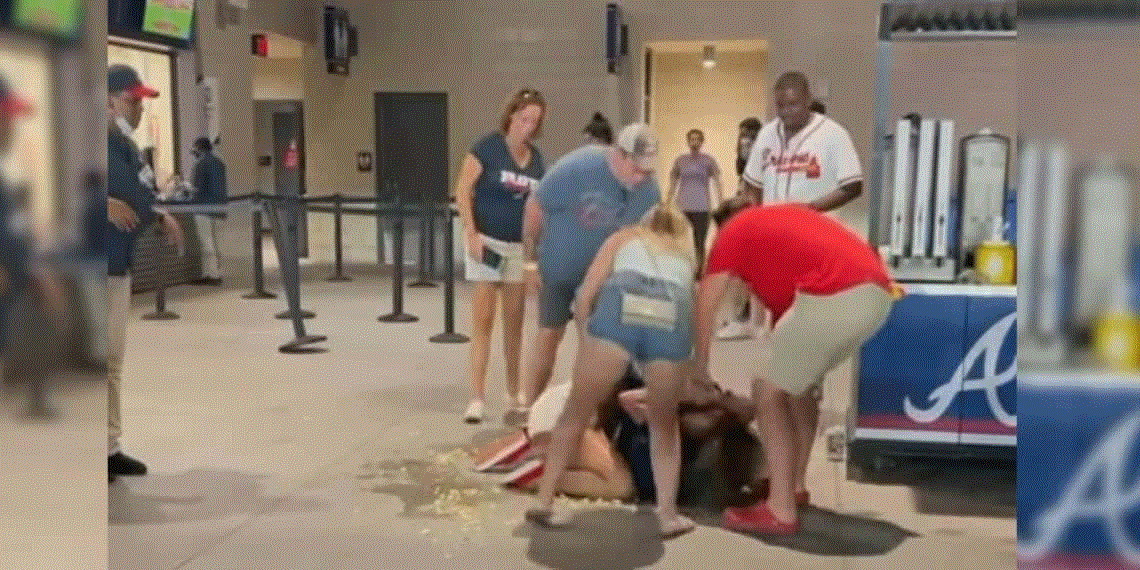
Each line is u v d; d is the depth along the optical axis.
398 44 11.21
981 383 3.70
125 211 3.50
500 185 4.44
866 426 3.80
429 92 11.22
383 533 3.25
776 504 3.29
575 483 3.61
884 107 3.91
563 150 10.98
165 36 8.42
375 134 11.36
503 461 3.86
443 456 4.08
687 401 3.60
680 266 3.10
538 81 10.98
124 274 3.57
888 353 3.75
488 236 4.51
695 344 3.21
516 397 4.78
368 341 6.51
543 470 3.53
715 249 3.20
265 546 3.12
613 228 3.96
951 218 3.77
